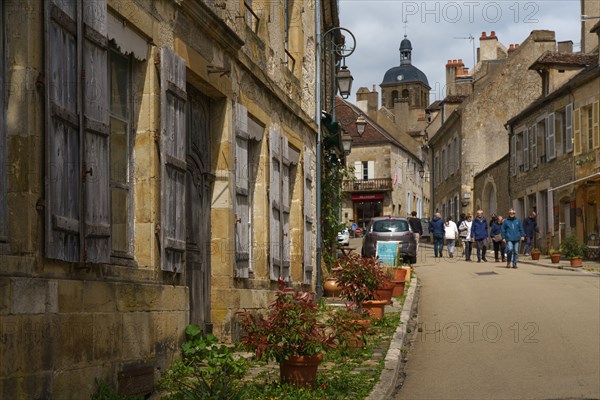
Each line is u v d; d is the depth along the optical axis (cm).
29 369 635
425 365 1150
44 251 656
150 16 893
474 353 1227
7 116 644
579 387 979
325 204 2148
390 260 2208
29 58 642
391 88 13225
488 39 6059
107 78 772
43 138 655
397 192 7800
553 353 1207
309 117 1748
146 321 856
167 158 915
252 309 1262
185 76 978
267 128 1398
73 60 707
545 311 1625
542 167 3722
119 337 792
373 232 3031
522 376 1053
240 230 1207
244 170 1234
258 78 1322
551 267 2825
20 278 625
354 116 7888
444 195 5747
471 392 962
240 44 1188
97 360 745
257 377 970
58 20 677
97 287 750
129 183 880
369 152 7681
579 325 1446
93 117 735
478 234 3212
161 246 898
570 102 3378
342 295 1473
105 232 752
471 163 4981
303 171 1689
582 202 3288
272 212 1391
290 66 1711
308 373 909
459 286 2164
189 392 793
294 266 1661
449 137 5500
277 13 1525
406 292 2009
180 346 955
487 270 2700
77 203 704
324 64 2372
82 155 710
